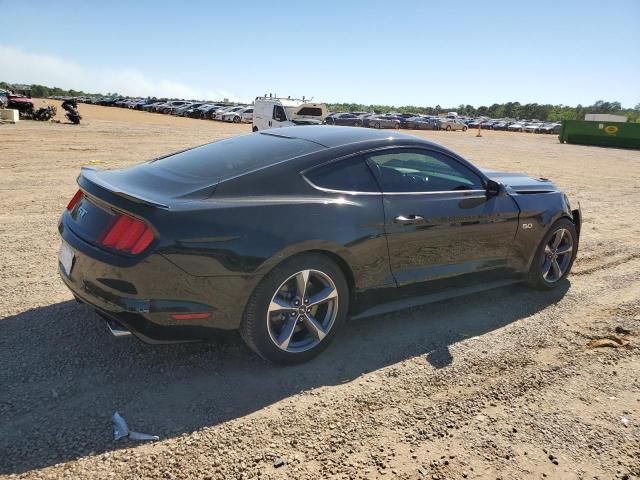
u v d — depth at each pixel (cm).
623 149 3519
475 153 2353
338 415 284
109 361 323
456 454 259
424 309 441
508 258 447
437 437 271
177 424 268
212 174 323
